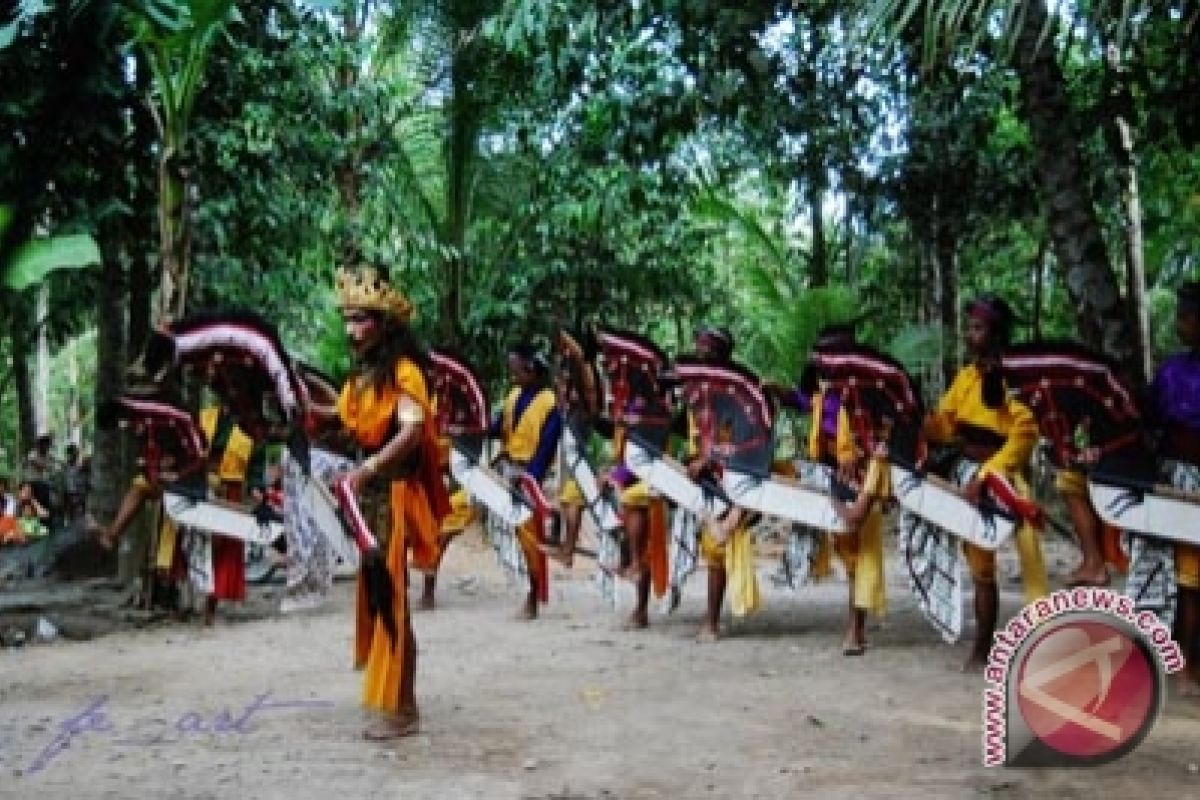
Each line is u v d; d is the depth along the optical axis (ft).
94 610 26.76
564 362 25.45
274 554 35.45
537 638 23.08
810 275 51.49
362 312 14.90
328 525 18.02
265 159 31.37
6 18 18.43
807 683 18.43
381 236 40.52
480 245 43.47
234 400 17.24
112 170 25.89
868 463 20.06
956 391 19.51
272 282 35.35
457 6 36.96
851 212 40.42
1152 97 23.50
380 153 39.45
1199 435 16.90
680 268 47.14
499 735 15.42
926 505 19.26
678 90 24.70
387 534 15.23
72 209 25.32
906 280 53.16
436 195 41.14
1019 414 18.45
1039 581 18.98
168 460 24.93
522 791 12.98
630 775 13.53
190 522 24.80
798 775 13.39
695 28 22.65
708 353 22.06
